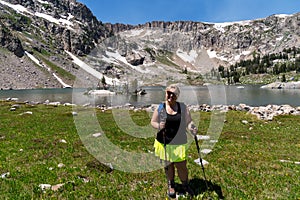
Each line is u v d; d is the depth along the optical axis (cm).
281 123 2306
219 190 775
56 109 3288
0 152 1216
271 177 896
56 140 1485
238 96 9612
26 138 1550
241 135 1753
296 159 1159
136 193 763
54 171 939
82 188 792
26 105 3803
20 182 830
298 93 10775
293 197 737
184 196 730
